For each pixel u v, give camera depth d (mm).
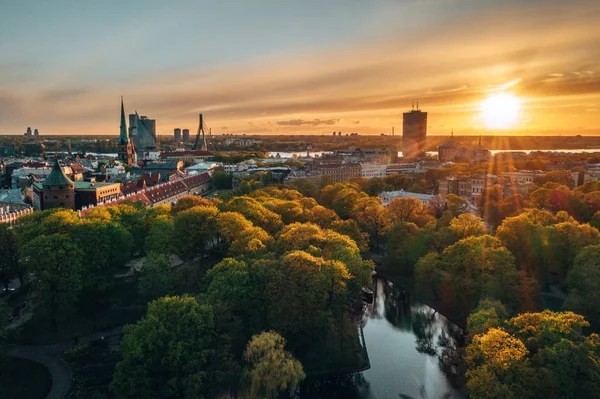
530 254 165500
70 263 138625
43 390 111375
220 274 125688
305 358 125438
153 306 109125
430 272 162125
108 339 135625
